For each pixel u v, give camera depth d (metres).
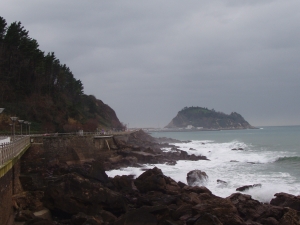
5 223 21.09
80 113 103.56
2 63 77.88
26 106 73.69
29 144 39.56
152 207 23.23
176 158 63.69
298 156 66.38
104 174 34.38
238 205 26.72
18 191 28.58
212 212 23.36
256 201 28.00
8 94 73.62
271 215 25.11
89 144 55.16
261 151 84.56
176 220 23.81
